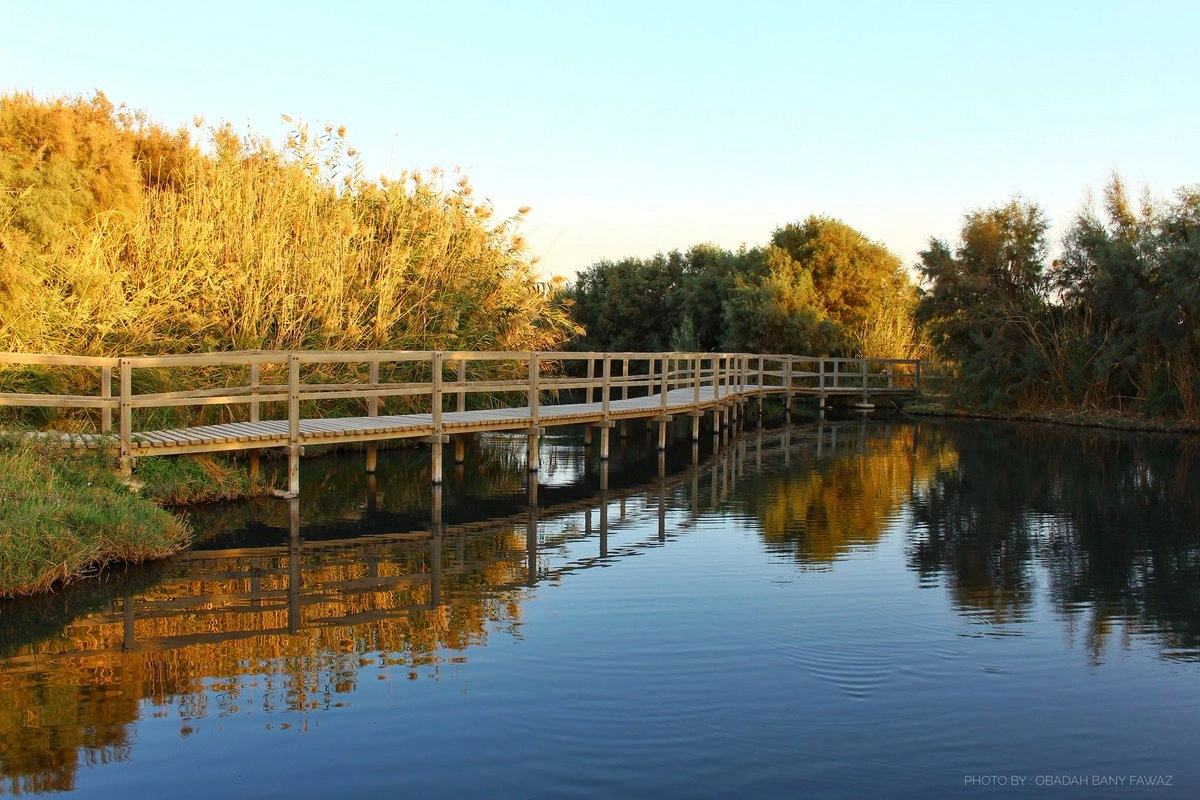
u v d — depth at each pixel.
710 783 4.59
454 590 8.00
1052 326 25.80
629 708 5.45
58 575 8.02
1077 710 5.49
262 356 11.37
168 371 13.06
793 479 14.75
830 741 5.05
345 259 15.87
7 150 12.62
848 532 10.55
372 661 6.21
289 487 11.95
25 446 9.66
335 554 9.38
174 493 11.45
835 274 35.19
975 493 13.32
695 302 38.53
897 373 31.39
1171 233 22.83
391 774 4.67
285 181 16.16
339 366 15.36
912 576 8.51
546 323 20.45
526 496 13.01
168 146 16.27
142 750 4.91
